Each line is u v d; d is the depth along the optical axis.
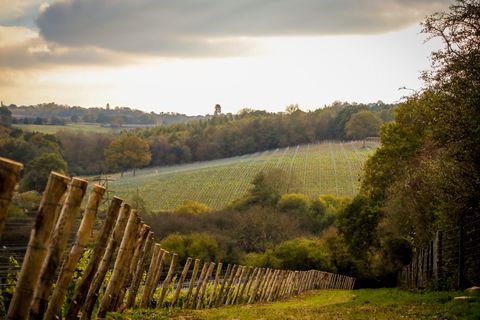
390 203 51.81
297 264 82.88
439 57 27.28
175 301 19.44
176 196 154.00
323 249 84.69
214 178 172.12
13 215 33.97
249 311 19.58
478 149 24.69
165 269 50.25
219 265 23.77
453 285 25.94
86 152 178.12
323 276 59.19
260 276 30.00
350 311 18.53
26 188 89.06
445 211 27.75
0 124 159.50
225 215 112.38
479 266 22.84
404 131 60.97
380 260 73.81
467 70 25.45
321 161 190.12
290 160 195.12
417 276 37.91
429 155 39.31
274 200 134.50
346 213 76.38
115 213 10.96
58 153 128.12
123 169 181.00
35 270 7.07
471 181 25.81
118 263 13.13
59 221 8.06
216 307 23.89
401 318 15.20
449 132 25.73
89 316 11.83
